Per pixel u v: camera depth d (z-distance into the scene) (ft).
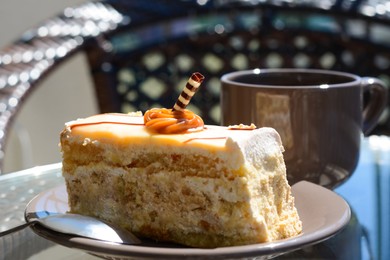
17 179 2.20
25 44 2.97
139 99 3.27
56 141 4.52
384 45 3.24
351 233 1.89
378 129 3.25
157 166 1.76
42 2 4.37
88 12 3.20
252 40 3.28
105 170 1.82
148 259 1.56
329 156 2.02
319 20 3.26
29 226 1.71
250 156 1.71
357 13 3.22
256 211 1.69
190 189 1.73
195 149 1.71
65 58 2.99
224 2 3.24
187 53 3.28
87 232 1.66
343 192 2.14
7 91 2.67
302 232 1.74
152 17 3.22
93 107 4.55
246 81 2.17
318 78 2.18
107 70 3.17
